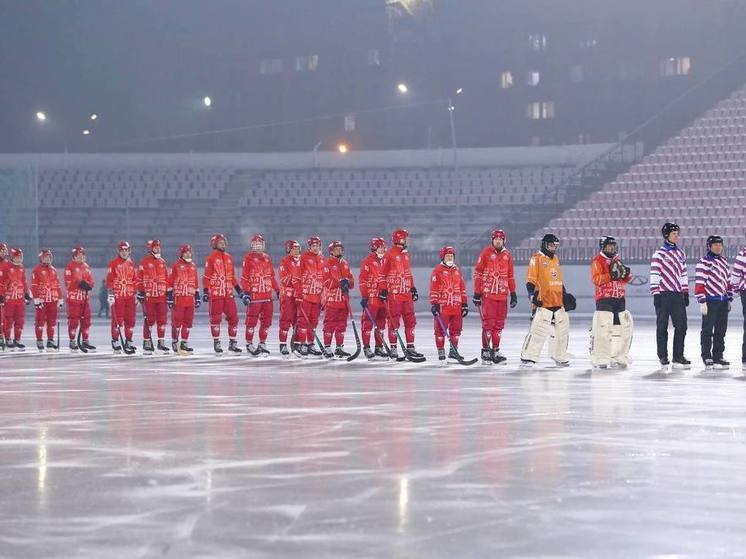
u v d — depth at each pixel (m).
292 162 68.69
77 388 16.47
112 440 10.81
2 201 61.56
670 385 16.20
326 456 9.71
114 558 6.16
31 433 11.38
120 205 66.88
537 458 9.52
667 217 53.16
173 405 13.95
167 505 7.60
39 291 26.64
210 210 65.88
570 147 64.75
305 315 23.28
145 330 25.28
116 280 25.33
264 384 16.92
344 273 22.77
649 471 8.83
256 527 6.90
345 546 6.39
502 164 65.94
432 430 11.38
